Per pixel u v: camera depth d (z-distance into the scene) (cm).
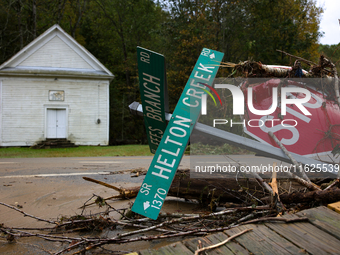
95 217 254
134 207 226
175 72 2391
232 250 165
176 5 2470
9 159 1024
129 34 3244
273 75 323
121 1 3086
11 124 1861
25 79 1878
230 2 2341
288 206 255
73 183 454
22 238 238
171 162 237
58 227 245
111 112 3219
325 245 167
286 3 2694
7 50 3066
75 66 1970
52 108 1922
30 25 3067
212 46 2280
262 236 180
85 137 1964
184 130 248
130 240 199
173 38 2419
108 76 1966
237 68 327
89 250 210
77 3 3189
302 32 2748
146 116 262
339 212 209
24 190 406
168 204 327
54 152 1488
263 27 2658
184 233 206
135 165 733
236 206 253
